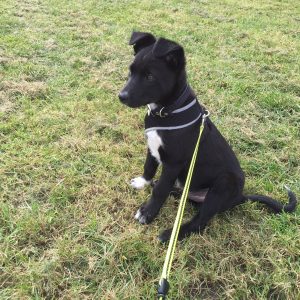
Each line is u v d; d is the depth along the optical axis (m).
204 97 1.19
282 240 0.73
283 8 2.19
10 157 0.88
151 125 0.71
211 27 1.76
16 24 1.55
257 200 0.80
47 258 0.67
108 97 1.14
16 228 0.70
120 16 1.77
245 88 1.25
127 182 0.84
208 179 0.75
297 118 1.12
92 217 0.75
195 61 1.40
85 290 0.62
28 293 0.61
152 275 0.66
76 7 1.82
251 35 1.70
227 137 1.01
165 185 0.73
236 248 0.72
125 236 0.71
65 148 0.92
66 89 1.16
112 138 0.98
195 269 0.67
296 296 0.64
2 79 1.17
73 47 1.41
